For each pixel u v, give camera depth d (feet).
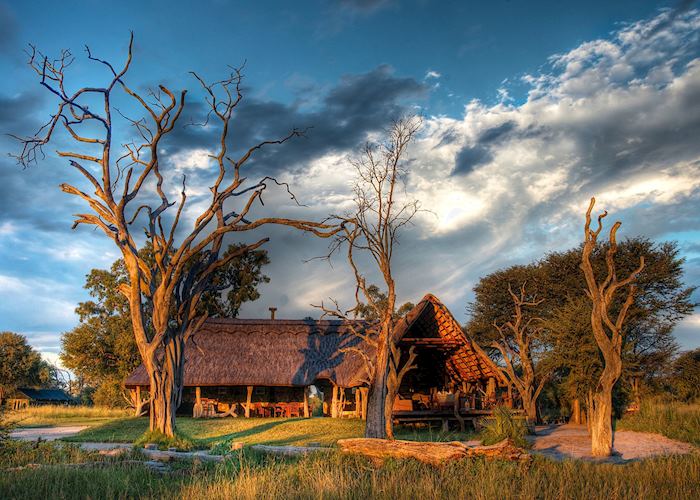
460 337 104.42
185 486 42.45
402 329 101.19
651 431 85.81
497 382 110.93
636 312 135.64
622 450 72.08
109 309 167.22
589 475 44.70
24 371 230.68
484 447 50.03
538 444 78.43
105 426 101.35
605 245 145.69
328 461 49.37
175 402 78.79
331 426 98.68
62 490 39.04
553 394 121.49
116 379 162.61
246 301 167.73
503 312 160.86
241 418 115.34
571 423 114.01
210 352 123.34
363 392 114.83
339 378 116.78
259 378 118.01
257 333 128.88
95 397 167.43
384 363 79.20
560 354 91.35
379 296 136.26
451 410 100.12
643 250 140.67
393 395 82.12
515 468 46.60
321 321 134.21
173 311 90.63
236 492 38.75
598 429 69.46
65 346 163.94
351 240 83.56
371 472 45.96
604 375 70.79
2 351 232.32
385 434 78.59
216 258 86.38
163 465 53.67
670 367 134.41
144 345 77.97
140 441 74.08
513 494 38.01
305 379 117.80
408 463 47.85
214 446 62.59
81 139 79.77
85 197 80.12
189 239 80.33
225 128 82.69
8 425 59.36
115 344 159.02
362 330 129.39
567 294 148.15
